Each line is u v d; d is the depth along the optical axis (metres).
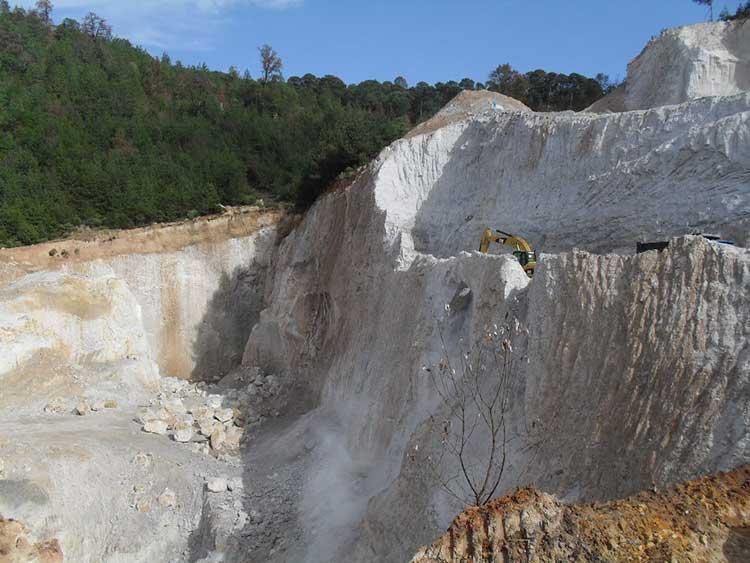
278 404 28.84
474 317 16.50
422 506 13.80
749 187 15.50
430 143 26.34
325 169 38.81
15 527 17.05
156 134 51.66
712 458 9.57
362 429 20.06
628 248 17.94
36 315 29.34
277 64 77.69
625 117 19.77
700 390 10.14
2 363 27.19
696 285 11.06
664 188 17.47
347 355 24.94
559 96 64.88
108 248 38.06
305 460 22.05
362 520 16.08
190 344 38.31
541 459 11.80
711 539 8.65
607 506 9.70
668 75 25.12
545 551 9.38
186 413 27.39
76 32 67.12
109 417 26.25
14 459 20.02
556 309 13.18
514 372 13.85
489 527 9.95
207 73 69.94
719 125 16.56
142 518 20.05
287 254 36.75
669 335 10.92
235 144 52.75
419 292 20.31
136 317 32.97
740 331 10.27
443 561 9.95
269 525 18.89
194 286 39.22
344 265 28.75
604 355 11.80
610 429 10.90
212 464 22.70
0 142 44.41
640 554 8.77
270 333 34.47
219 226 40.78
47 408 26.55
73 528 19.12
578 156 20.78
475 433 13.84
